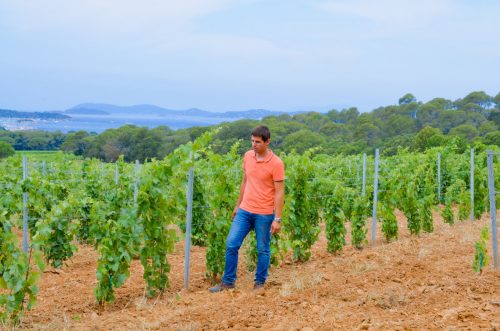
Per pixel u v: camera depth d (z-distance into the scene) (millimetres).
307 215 8625
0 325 5098
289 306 5422
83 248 10070
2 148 48094
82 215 9594
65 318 5395
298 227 8336
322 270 7383
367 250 9227
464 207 13258
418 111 74625
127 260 6000
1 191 9383
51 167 14406
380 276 6578
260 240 6285
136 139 56156
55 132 72750
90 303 6238
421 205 11055
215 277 7105
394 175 11086
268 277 7066
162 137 56531
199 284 7039
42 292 6805
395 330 4453
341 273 7078
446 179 17203
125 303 6234
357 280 6457
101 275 5840
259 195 6207
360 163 18016
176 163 6477
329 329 4617
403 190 10875
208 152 7219
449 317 4785
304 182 8445
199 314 5219
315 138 56375
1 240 5551
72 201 6707
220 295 6129
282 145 57469
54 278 7652
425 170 17047
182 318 5113
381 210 10031
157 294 6523
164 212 6445
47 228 5496
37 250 5375
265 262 6348
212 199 7168
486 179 14078
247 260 7668
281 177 6133
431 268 6969
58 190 10148
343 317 4953
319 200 9453
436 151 17719
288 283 6465
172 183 6555
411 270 6887
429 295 5586
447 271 6742
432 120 73438
